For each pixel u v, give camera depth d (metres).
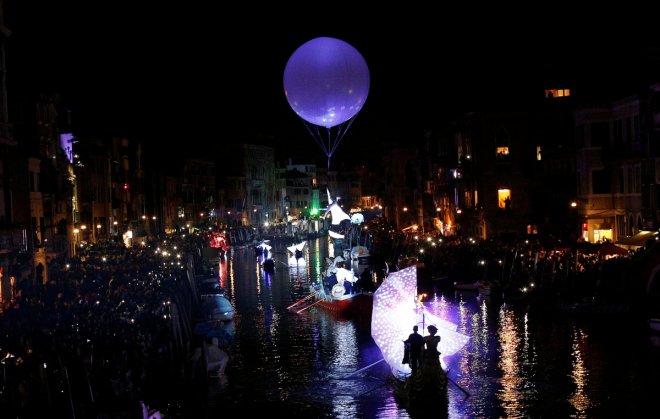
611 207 60.75
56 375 26.25
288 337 39.81
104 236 91.38
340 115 40.44
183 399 28.72
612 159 58.94
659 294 40.53
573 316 41.44
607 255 49.09
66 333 30.47
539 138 74.00
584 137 61.53
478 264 56.88
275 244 128.12
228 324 44.75
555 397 27.03
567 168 67.94
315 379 30.83
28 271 48.56
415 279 29.12
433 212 99.00
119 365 27.80
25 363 25.44
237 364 33.94
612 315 41.06
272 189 190.38
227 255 109.69
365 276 48.62
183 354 34.72
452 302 49.28
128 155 109.50
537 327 39.12
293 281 68.81
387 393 28.31
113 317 33.47
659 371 29.69
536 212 73.75
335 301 46.97
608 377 29.20
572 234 62.28
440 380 26.28
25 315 32.62
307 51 39.28
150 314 34.78
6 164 50.41
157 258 64.19
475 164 75.62
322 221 175.38
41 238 59.12
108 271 50.25
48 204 63.28
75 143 82.44
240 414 26.75
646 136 53.16
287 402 27.83
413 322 29.14
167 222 131.50
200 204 151.38
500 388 28.27
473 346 35.22
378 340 29.16
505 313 43.88
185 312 41.88
